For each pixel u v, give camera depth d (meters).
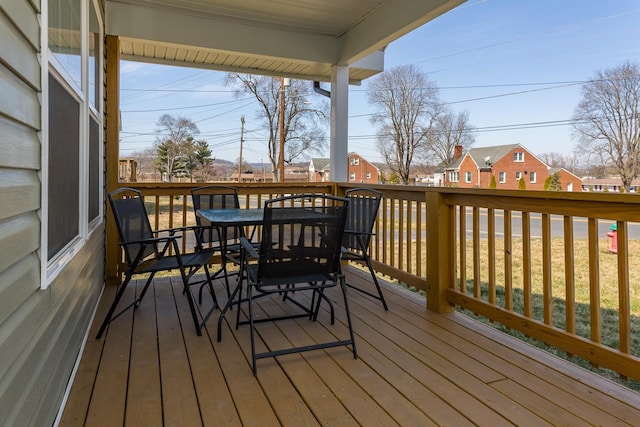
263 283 2.18
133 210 2.81
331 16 4.12
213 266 4.81
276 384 1.88
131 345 2.31
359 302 3.20
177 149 26.52
